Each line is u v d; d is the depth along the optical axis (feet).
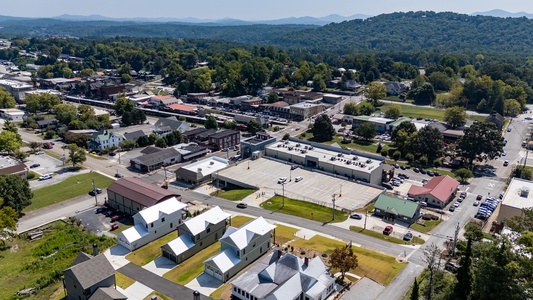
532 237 185.26
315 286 198.49
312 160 400.06
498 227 284.00
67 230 277.23
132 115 579.07
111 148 459.73
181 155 434.71
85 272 193.88
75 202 326.03
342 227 284.41
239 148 488.44
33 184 360.48
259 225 245.04
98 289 190.29
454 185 349.41
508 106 629.92
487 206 322.55
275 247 253.44
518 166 399.03
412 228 285.02
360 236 271.28
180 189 357.82
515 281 165.68
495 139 409.90
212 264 221.46
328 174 381.81
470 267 182.91
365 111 640.58
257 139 458.50
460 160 432.25
